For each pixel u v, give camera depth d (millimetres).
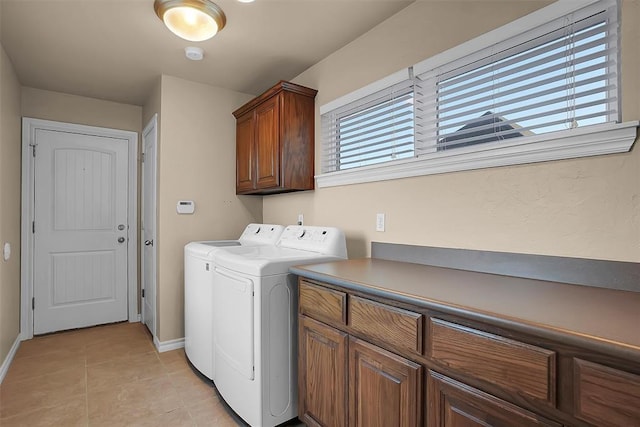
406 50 1844
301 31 2086
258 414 1639
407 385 1071
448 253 1607
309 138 2512
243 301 1727
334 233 2014
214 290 2049
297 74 2709
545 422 765
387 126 1967
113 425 1736
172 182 2760
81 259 3232
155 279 2850
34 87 2992
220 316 1959
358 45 2154
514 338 819
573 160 1215
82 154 3236
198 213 2891
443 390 974
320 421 1448
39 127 3021
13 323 2650
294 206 2783
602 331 704
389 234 1919
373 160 2121
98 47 2277
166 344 2717
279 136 2404
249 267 1696
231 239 3072
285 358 1715
